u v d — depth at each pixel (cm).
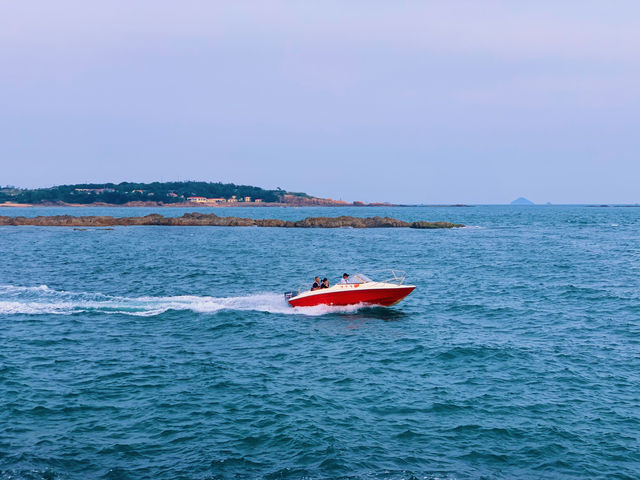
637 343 2178
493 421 1477
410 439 1377
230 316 2655
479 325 2512
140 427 1430
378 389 1703
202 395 1647
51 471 1203
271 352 2091
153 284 3694
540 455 1301
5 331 2336
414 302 3052
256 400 1609
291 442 1352
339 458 1277
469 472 1227
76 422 1453
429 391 1688
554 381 1761
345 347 2158
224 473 1210
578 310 2809
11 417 1474
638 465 1256
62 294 3222
